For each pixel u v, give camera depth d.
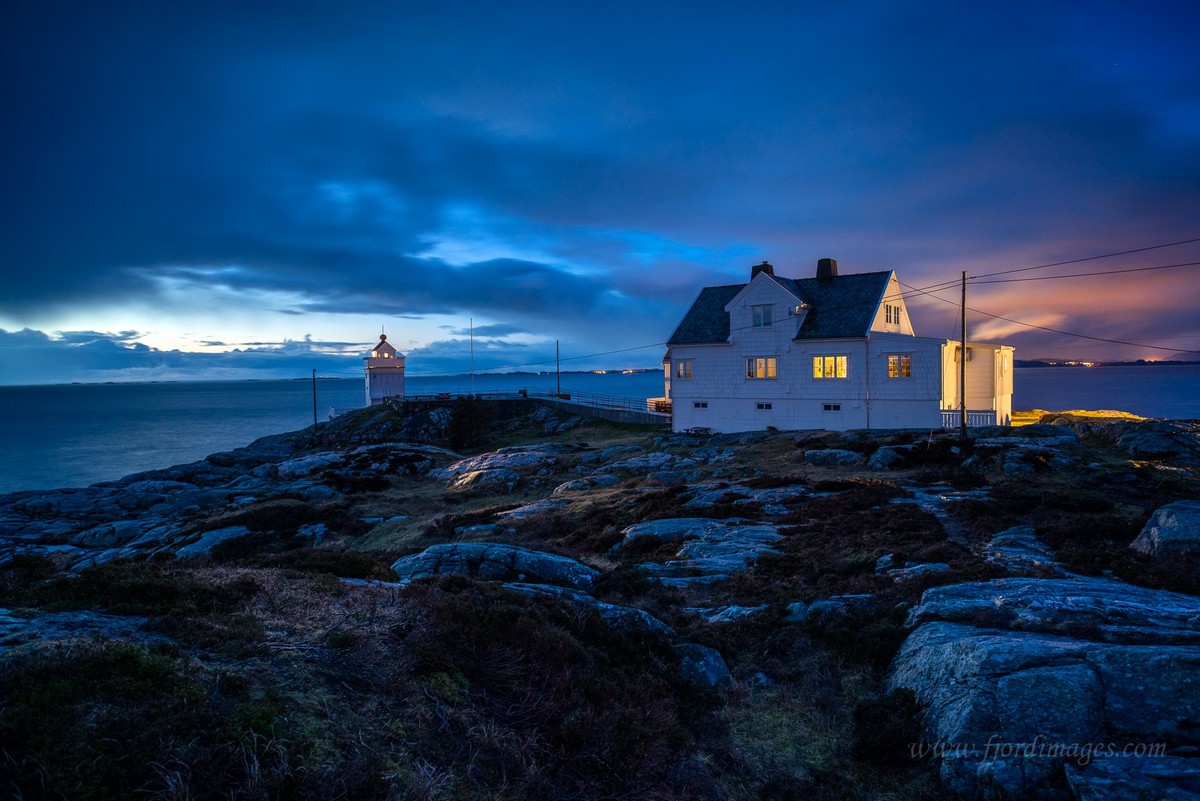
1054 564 12.80
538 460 39.78
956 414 37.31
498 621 8.48
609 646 9.54
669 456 34.78
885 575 13.16
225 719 5.04
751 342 44.16
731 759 7.86
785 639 10.93
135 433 134.38
